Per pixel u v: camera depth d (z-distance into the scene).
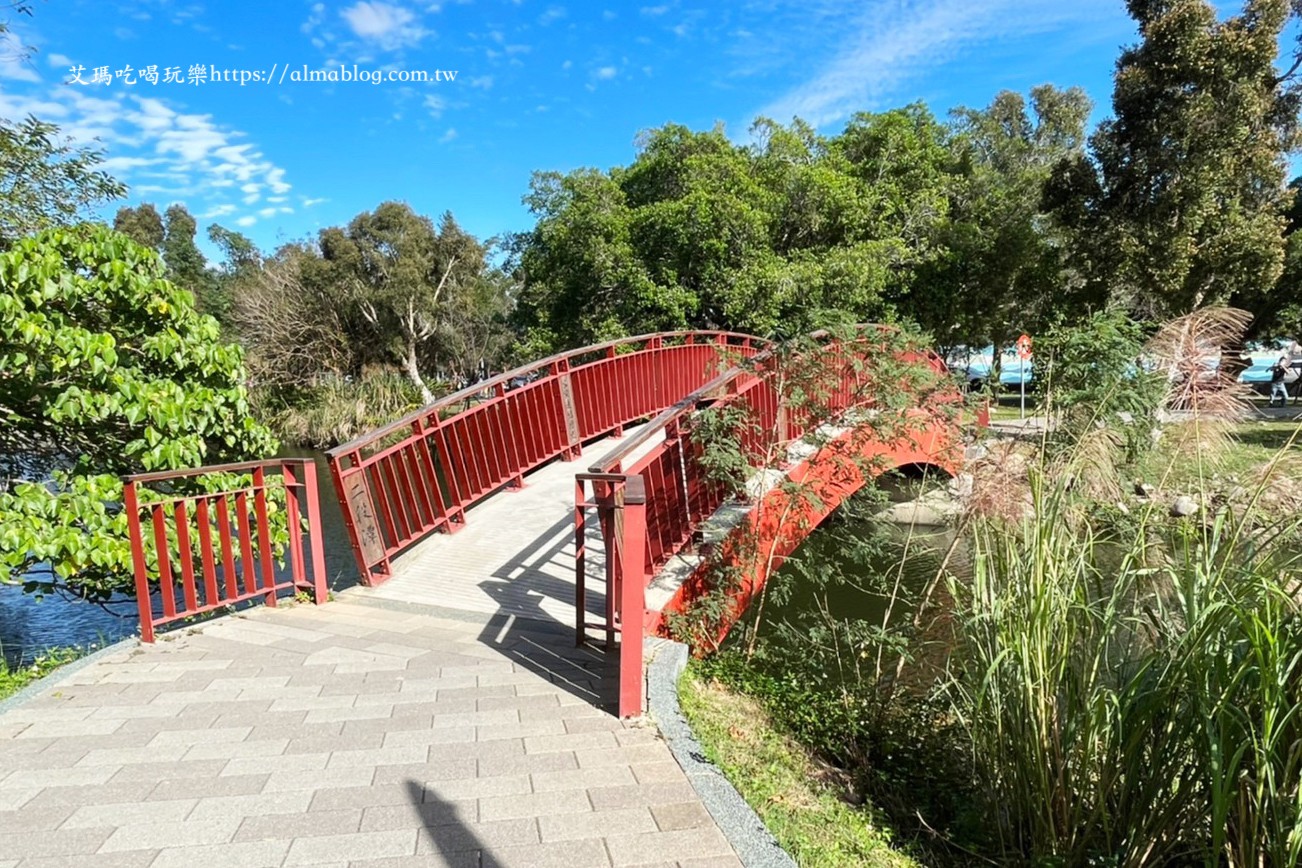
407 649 3.75
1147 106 14.59
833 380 5.08
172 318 5.44
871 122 20.28
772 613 6.60
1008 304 22.00
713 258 15.64
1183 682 2.42
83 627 6.73
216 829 2.18
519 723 2.92
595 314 17.05
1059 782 2.74
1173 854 2.54
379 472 5.26
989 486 3.69
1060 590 2.88
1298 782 2.12
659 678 3.41
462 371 35.59
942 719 4.09
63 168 8.18
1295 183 19.42
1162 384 3.59
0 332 4.55
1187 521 2.87
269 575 4.62
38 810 2.26
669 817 2.31
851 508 5.21
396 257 30.08
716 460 4.75
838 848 2.53
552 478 7.56
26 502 4.57
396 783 2.46
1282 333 20.78
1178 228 14.39
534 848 2.13
